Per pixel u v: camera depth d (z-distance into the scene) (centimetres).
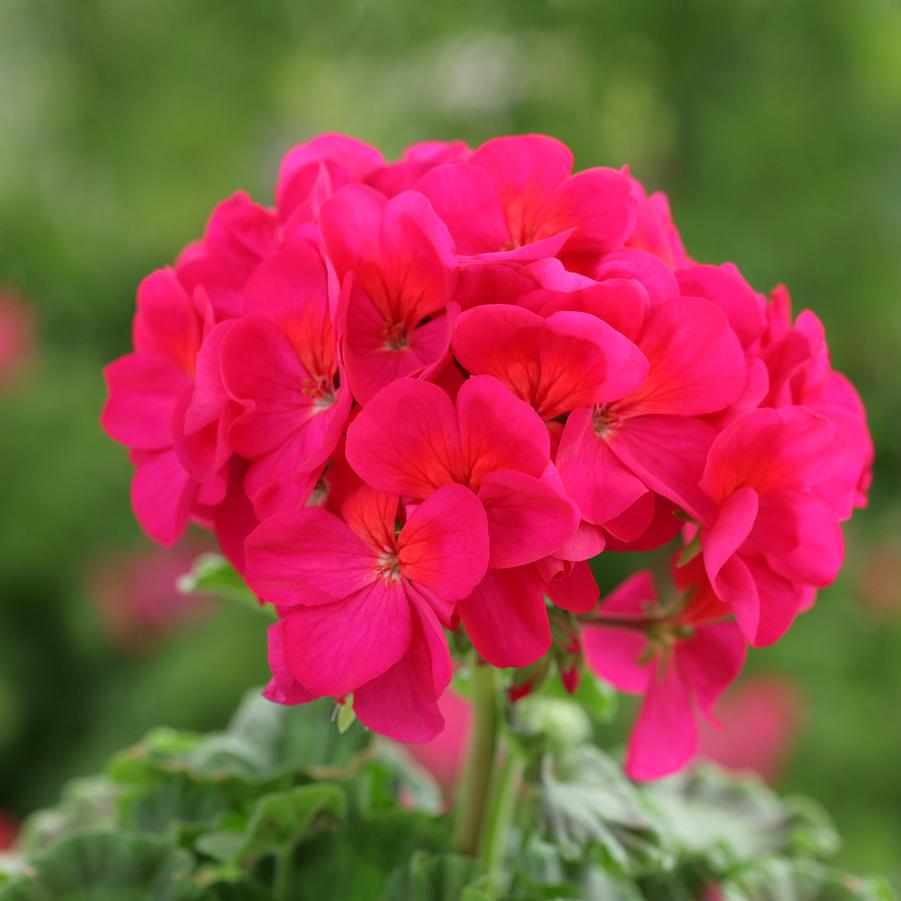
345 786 43
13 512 123
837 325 117
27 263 138
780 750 100
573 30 119
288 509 33
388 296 34
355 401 34
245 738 46
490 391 32
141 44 135
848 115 114
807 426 34
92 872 40
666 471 34
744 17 115
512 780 41
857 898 45
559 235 33
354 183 34
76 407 128
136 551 122
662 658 37
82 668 127
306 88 141
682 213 116
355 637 33
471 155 36
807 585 35
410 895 40
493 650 33
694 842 45
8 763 122
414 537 32
